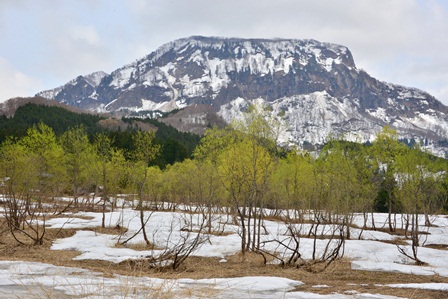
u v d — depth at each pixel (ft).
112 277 42.22
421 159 107.04
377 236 105.09
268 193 117.91
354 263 61.41
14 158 101.04
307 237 93.40
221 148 115.85
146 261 56.08
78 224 98.58
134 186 132.36
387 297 37.83
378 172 120.67
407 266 61.62
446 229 128.67
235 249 72.64
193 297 32.37
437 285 44.91
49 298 30.37
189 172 136.36
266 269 55.88
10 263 47.73
